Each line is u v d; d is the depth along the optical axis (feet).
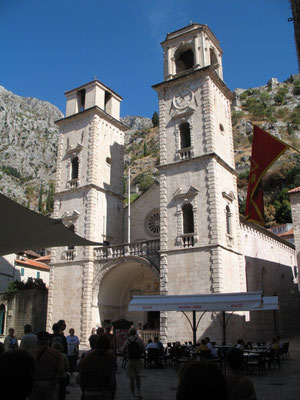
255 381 60.90
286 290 170.19
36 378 27.86
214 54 138.92
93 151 143.02
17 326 160.25
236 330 109.09
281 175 361.92
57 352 29.30
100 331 45.83
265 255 154.20
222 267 108.27
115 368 27.81
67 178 147.33
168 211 118.62
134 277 142.61
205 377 14.15
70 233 43.09
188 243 112.88
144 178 499.92
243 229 136.67
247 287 132.36
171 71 132.26
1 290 194.80
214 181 113.50
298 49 39.42
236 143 510.17
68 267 136.15
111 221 145.28
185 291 109.09
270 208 340.59
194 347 72.74
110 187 148.05
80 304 129.39
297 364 81.92
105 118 151.94
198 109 122.93
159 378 65.41
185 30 134.31
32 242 45.62
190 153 120.47
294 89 636.89
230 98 139.44
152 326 135.74
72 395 49.85
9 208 36.35
